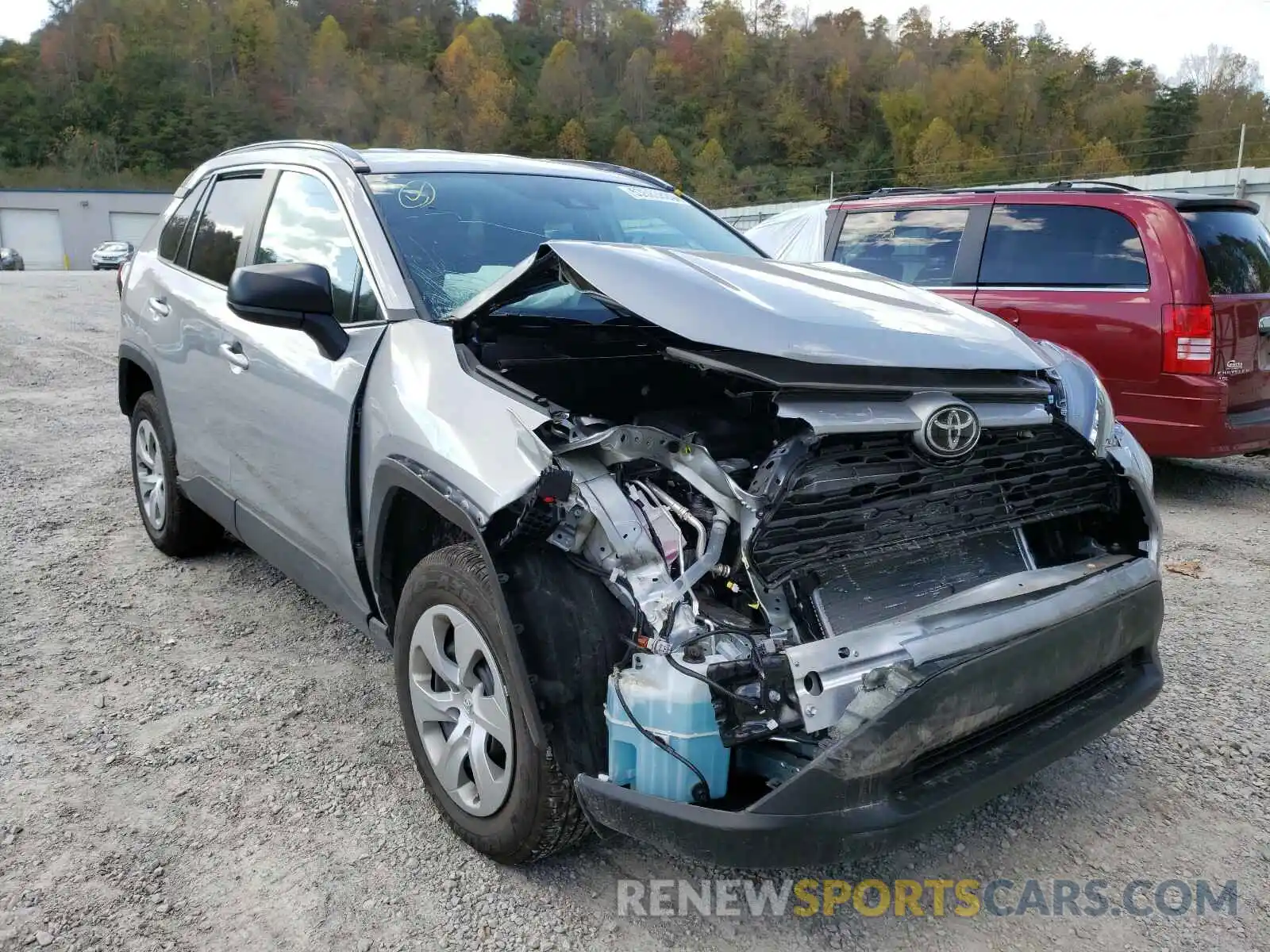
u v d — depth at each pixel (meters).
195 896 2.43
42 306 17.66
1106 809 2.83
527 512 2.12
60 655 3.74
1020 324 6.23
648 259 2.60
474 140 113.44
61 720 3.26
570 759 2.15
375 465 2.71
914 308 2.74
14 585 4.44
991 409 2.42
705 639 2.04
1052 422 2.51
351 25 148.00
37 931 2.30
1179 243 5.65
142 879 2.49
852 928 2.35
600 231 3.57
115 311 17.27
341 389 2.90
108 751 3.08
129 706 3.37
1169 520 5.70
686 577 2.10
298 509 3.22
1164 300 5.66
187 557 4.78
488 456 2.30
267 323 2.79
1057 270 6.15
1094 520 2.91
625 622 2.17
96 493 5.94
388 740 3.16
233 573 4.61
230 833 2.68
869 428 2.21
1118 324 5.82
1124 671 2.67
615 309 2.56
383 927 2.33
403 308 2.89
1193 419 5.64
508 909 2.39
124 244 46.44
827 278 2.93
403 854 2.60
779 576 2.17
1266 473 6.85
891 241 7.12
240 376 3.50
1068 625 2.34
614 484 2.18
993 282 6.40
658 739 2.03
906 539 2.38
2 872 2.50
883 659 2.07
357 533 2.90
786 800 1.97
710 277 2.59
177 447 4.22
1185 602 4.39
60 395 9.15
